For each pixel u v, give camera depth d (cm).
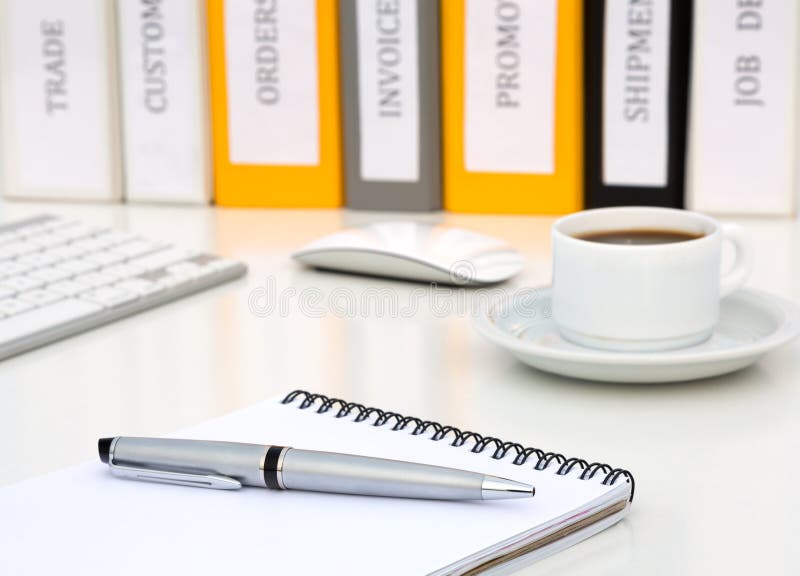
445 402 73
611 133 116
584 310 74
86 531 53
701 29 113
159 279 97
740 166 116
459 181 122
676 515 57
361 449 61
